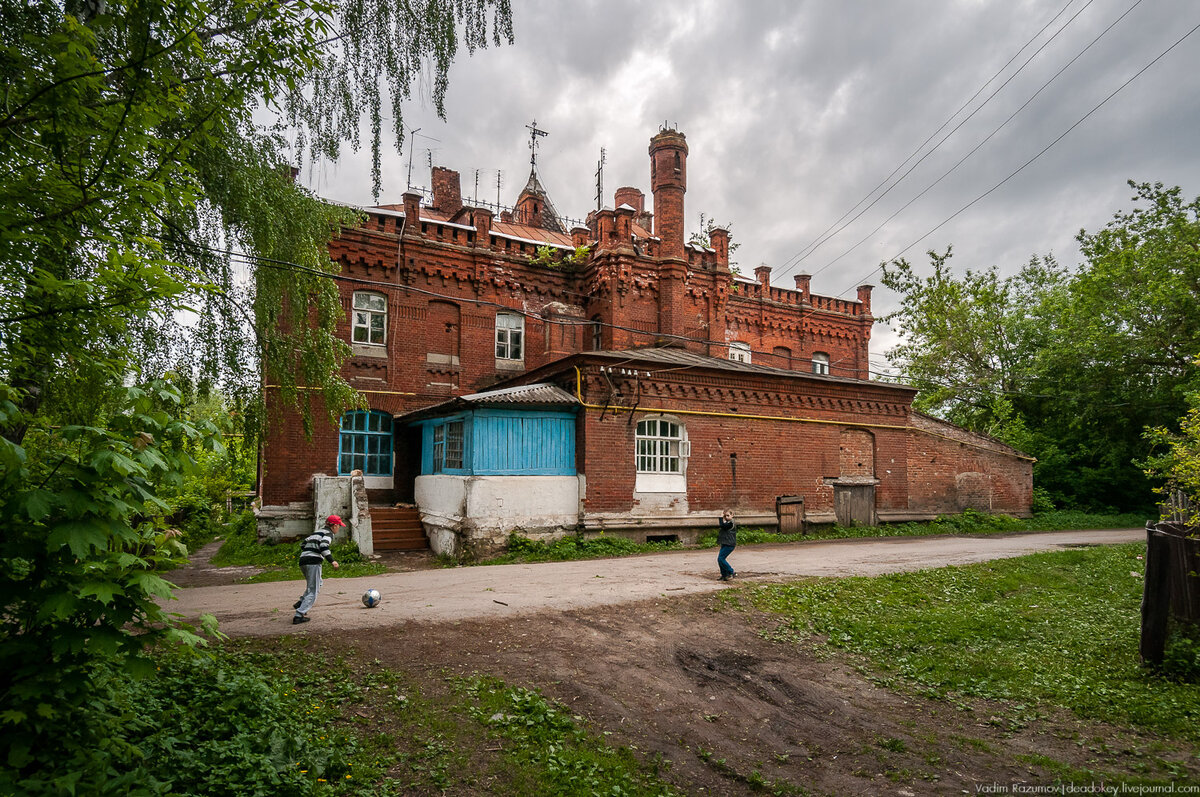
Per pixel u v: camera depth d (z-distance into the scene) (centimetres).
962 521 2361
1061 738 615
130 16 391
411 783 504
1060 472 3014
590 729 611
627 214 2328
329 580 1270
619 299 2297
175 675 601
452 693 659
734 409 1988
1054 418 3166
